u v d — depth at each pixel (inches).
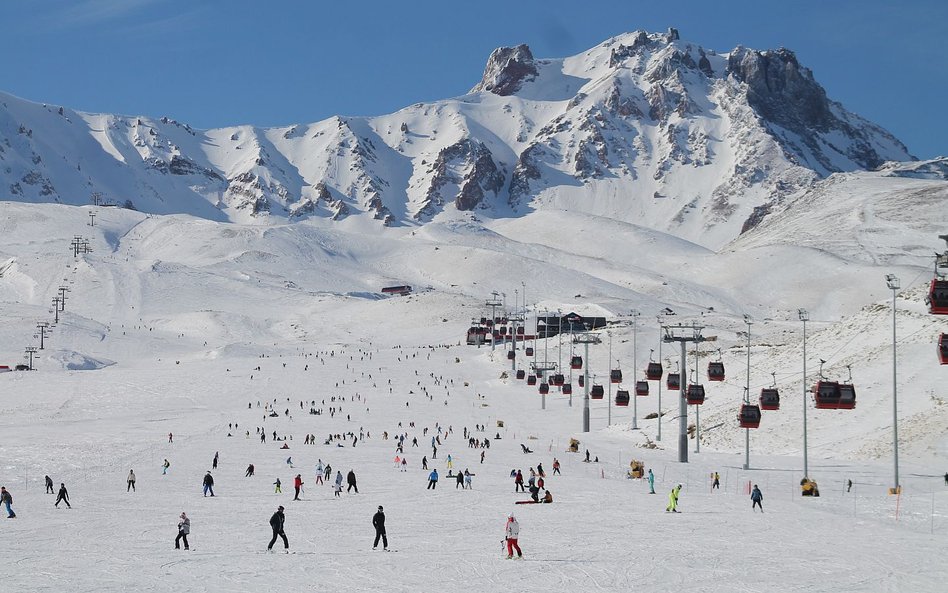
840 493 2593.5
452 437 4586.6
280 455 3782.0
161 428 4950.8
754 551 1718.8
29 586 1494.8
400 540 1893.5
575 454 3727.9
